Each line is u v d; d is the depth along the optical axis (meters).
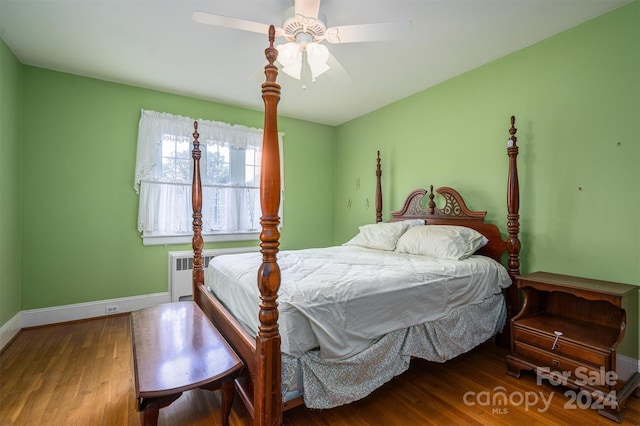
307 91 3.49
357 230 4.48
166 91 3.51
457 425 1.64
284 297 1.55
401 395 1.91
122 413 1.73
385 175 4.00
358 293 1.71
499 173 2.78
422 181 3.50
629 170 2.05
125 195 3.35
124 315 3.31
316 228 4.74
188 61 2.82
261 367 1.37
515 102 2.65
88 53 2.69
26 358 2.36
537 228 2.52
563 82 2.35
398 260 2.46
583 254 2.27
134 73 3.07
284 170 4.43
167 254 3.56
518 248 2.51
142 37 2.44
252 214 4.05
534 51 2.52
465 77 3.03
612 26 2.11
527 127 2.57
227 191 3.89
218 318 2.11
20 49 2.63
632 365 1.90
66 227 3.09
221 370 1.48
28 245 2.93
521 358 2.11
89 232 3.19
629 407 1.78
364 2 2.00
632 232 2.04
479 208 2.94
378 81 3.23
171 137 3.53
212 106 3.81
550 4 2.04
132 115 3.37
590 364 1.79
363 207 4.37
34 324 2.94
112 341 2.66
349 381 1.64
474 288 2.27
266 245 1.39
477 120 2.94
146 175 3.40
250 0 1.99
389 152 3.93
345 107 4.03
